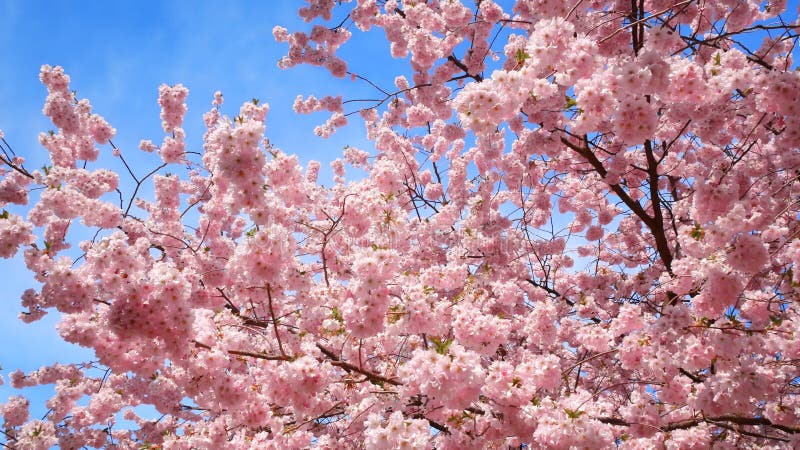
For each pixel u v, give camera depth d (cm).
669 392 485
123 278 389
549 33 342
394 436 370
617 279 864
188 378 473
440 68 852
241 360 470
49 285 414
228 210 386
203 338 430
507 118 342
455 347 345
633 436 509
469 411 466
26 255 408
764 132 706
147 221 605
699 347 442
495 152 831
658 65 335
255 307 654
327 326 506
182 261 589
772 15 737
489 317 430
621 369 743
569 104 361
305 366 411
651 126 346
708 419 523
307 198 584
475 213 834
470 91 333
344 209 498
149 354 407
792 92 393
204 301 525
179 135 731
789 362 490
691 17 580
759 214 490
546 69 364
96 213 485
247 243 399
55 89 628
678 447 497
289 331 592
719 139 754
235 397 435
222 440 522
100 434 752
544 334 528
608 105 346
